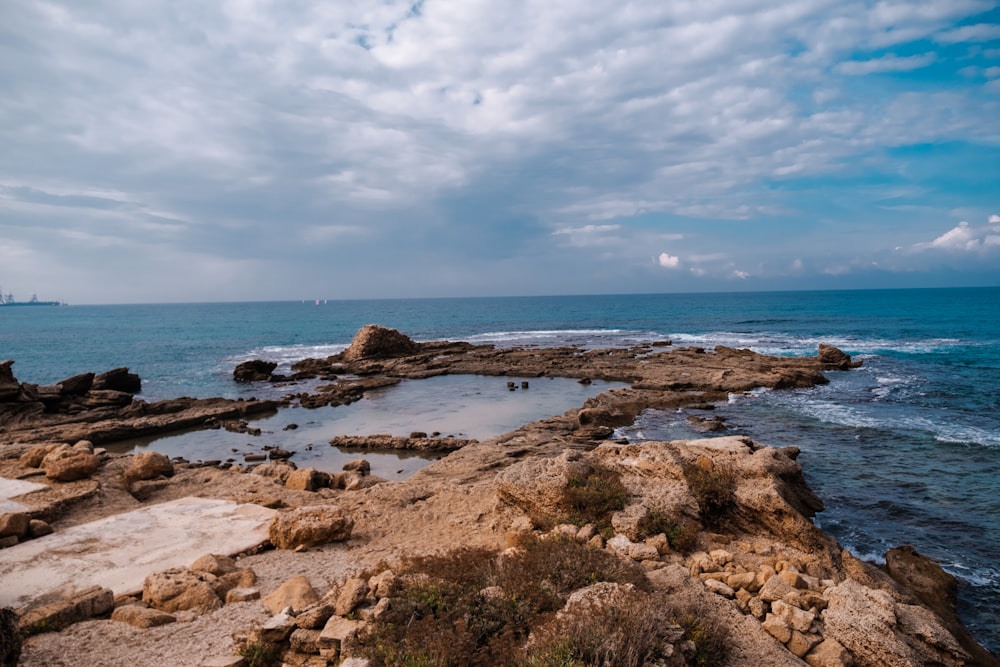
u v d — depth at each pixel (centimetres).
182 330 10500
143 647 751
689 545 1073
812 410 3034
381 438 2678
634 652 626
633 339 7556
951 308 12469
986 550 1390
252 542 1152
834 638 796
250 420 3319
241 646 730
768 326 9025
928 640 790
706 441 1389
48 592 939
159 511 1332
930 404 3138
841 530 1502
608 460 1377
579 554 895
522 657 638
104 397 3488
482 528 1240
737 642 770
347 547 1162
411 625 710
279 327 11106
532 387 4172
